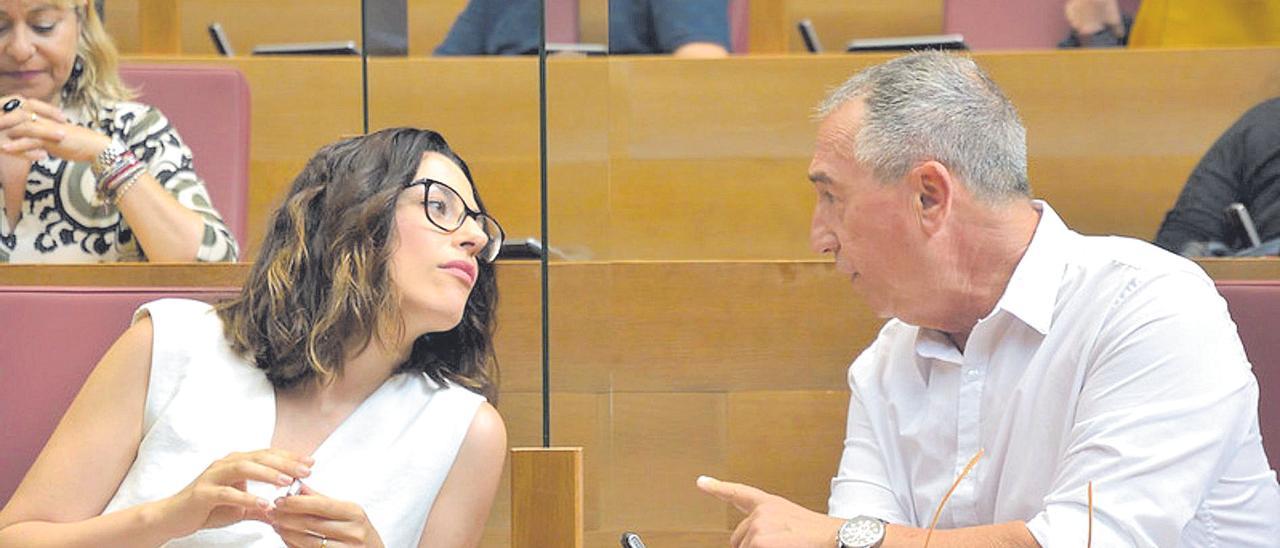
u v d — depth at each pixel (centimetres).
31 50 438
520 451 221
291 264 288
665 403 348
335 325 285
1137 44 591
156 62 527
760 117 509
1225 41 569
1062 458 290
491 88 429
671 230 508
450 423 293
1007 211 295
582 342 219
